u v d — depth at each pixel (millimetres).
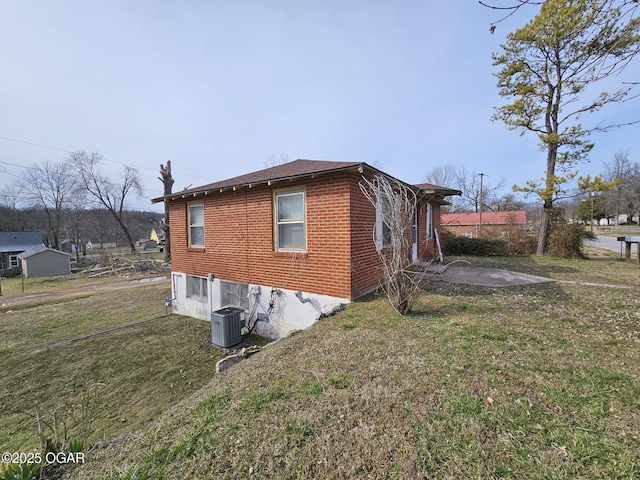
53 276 23953
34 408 4160
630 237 11398
